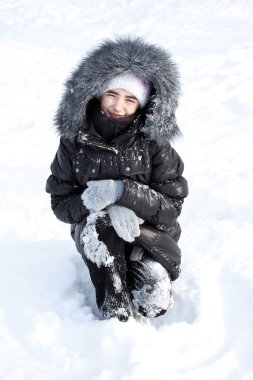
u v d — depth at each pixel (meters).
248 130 4.98
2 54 7.79
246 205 3.59
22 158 4.48
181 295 2.51
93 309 2.45
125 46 2.25
